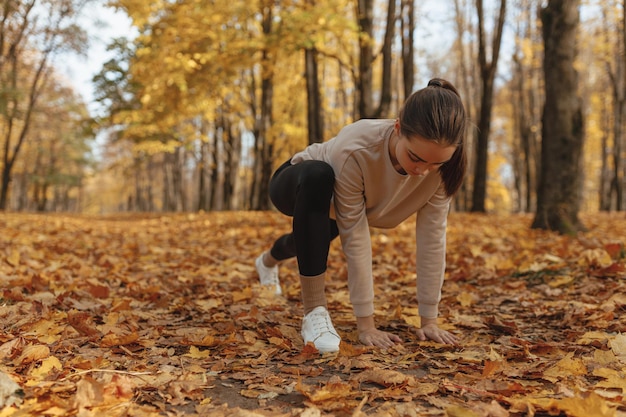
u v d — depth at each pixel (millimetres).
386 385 1708
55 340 2170
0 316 2453
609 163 27797
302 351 2053
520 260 4301
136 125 12789
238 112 18844
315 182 2145
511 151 30172
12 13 17797
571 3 6707
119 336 2193
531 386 1688
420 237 2330
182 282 3916
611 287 3051
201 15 8523
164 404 1543
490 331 2482
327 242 2227
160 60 8836
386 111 8875
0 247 5387
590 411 1362
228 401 1615
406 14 12500
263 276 3455
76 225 11148
